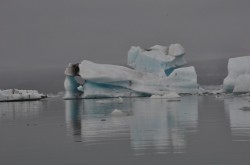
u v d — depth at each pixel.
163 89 53.50
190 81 54.41
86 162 10.70
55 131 17.55
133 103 39.22
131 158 10.86
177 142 13.06
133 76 53.81
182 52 61.56
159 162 10.27
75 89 56.34
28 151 12.60
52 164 10.64
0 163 10.95
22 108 37.41
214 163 9.95
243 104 32.72
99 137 14.89
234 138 13.51
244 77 52.56
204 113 24.62
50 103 46.50
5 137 16.05
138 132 15.82
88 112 29.34
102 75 51.91
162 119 21.25
